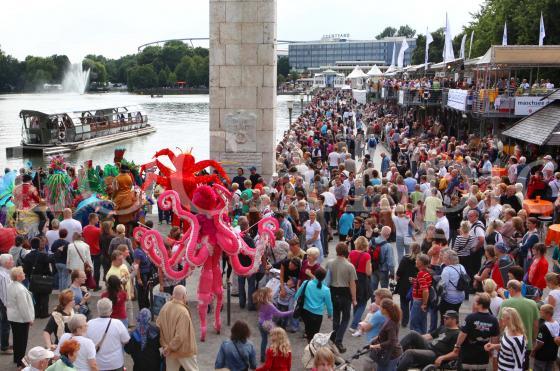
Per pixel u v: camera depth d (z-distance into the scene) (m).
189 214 10.79
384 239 11.48
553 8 43.16
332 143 28.94
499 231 12.35
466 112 30.64
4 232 12.22
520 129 24.36
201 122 85.25
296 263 10.55
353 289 9.91
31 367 6.91
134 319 11.32
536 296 9.97
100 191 17.92
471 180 18.27
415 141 28.92
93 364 7.33
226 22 20.34
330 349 7.65
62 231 12.02
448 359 8.15
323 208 15.32
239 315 11.79
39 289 11.11
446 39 43.31
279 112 108.44
